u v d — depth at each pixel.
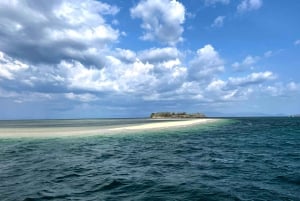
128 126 55.81
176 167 14.77
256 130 51.00
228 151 21.64
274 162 16.39
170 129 48.78
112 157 18.22
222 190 9.98
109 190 10.13
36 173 13.14
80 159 17.30
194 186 10.57
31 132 37.34
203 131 46.31
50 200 8.97
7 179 11.93
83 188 10.45
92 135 33.41
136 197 9.23
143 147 23.73
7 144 24.56
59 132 37.34
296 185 10.77
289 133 43.09
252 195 9.38
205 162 16.42
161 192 9.79
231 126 66.94
